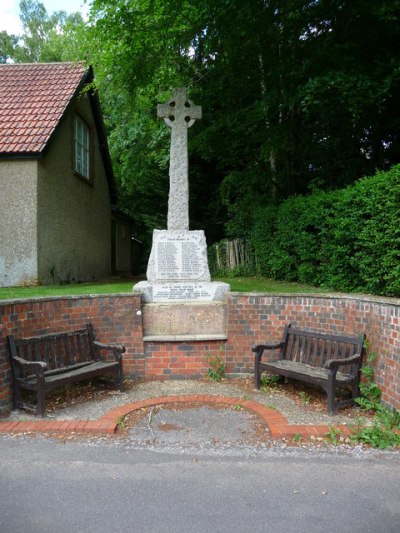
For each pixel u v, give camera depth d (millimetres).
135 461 3842
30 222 11398
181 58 11250
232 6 8758
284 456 3953
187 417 4902
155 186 22125
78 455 3959
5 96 13344
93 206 16828
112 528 2891
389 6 8125
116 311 6254
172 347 6312
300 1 9078
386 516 3029
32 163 11391
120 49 10648
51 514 3039
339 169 13375
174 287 6758
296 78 10016
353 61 9000
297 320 6176
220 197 18734
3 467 3717
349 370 5328
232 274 14516
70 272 14102
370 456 3957
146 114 15922
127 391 5758
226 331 6383
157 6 9727
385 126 11258
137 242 26203
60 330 5781
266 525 2926
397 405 4648
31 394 5465
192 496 3270
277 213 11773
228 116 12727
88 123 15898
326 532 2857
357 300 5453
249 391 5777
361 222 7391
